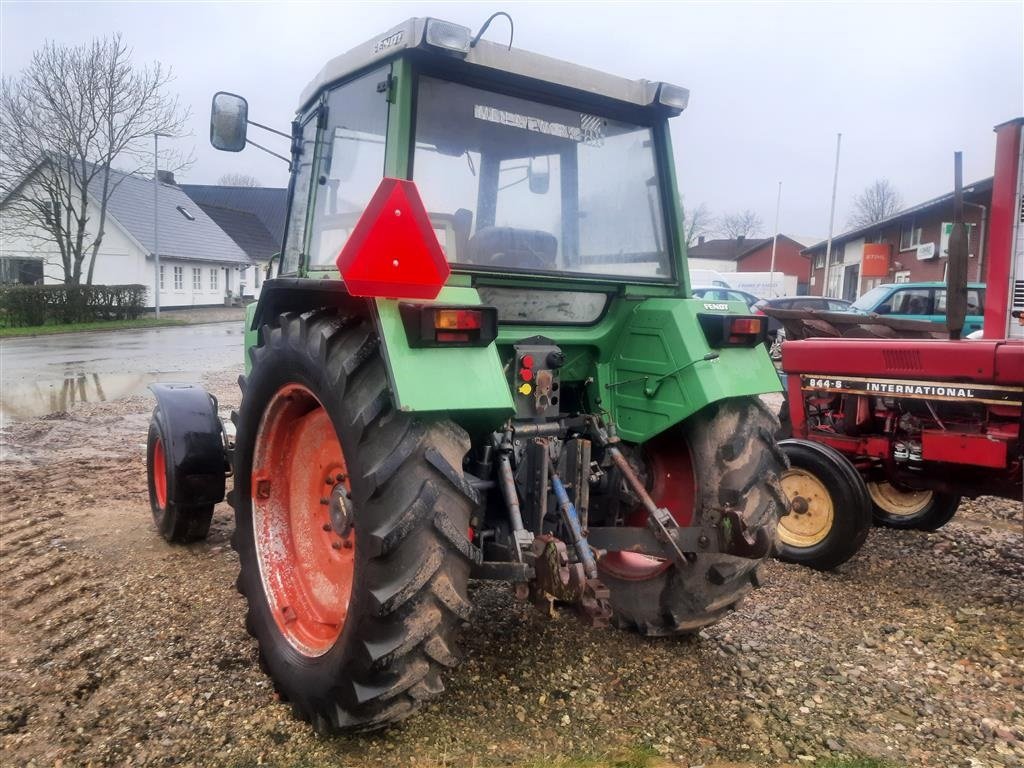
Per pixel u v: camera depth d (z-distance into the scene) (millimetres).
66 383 12188
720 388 2982
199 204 48406
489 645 3416
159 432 4621
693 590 3162
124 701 3012
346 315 2771
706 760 2682
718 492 3076
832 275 37812
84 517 5355
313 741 2740
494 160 3055
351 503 2637
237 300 41062
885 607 4070
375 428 2463
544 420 2998
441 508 2416
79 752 2709
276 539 3244
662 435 3312
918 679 3297
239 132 3666
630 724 2877
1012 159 6043
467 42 2768
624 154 3410
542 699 3006
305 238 3422
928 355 4484
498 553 2744
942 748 2803
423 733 2779
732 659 3385
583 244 3266
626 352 3256
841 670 3342
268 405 3113
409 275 2389
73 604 3916
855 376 4852
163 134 30516
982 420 4434
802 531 4688
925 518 5254
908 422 4777
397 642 2383
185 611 3787
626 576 3383
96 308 26953
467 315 2428
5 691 3109
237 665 3277
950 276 4449
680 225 3506
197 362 15273
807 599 4148
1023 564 4770
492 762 2631
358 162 3061
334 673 2543
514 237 3098
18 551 4719
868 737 2854
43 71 27344
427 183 2896
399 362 2383
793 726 2902
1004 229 6102
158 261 31266
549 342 3053
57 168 28266
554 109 3201
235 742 2744
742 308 3316
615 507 3182
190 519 4582
